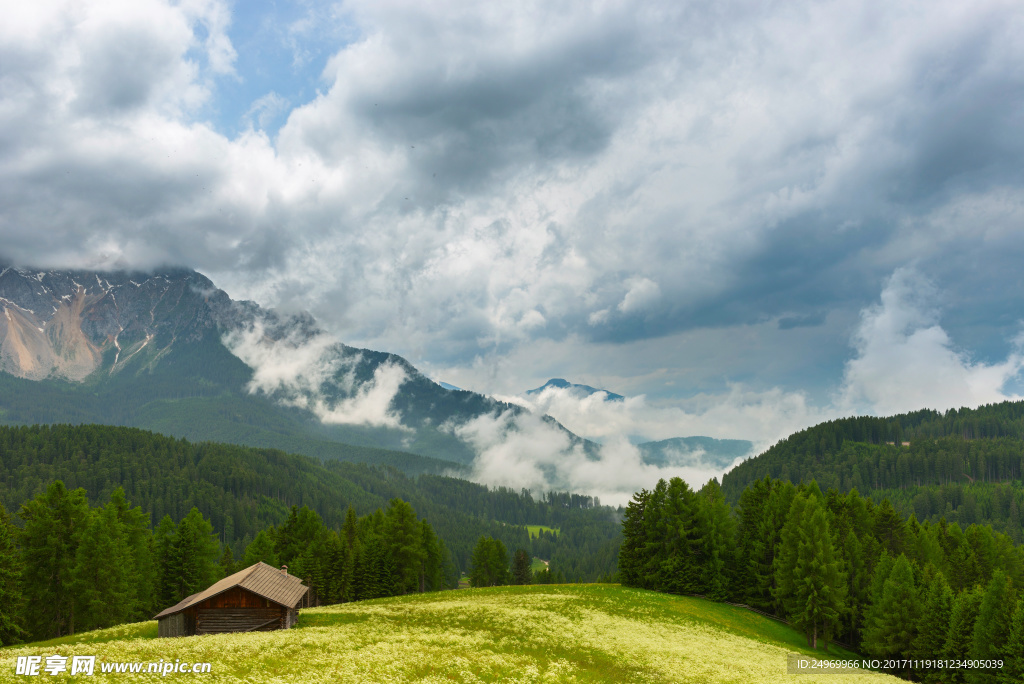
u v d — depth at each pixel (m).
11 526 59.53
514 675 37.25
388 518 102.00
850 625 73.81
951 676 54.94
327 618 56.44
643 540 93.06
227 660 33.56
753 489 95.12
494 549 131.88
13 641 52.03
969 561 73.06
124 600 64.94
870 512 91.94
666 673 42.28
